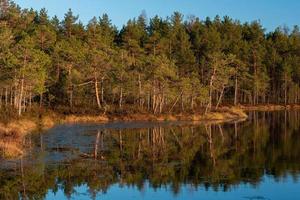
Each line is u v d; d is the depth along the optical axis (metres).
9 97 71.25
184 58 102.94
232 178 25.59
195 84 79.62
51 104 73.25
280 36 139.38
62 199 20.81
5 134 38.06
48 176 25.38
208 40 114.75
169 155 34.34
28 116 56.56
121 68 75.56
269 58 124.12
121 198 21.06
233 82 106.38
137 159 32.06
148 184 24.05
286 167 29.11
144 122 64.81
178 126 59.69
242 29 136.50
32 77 57.66
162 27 123.50
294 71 126.62
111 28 126.06
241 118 77.50
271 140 44.62
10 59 55.72
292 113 93.75
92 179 25.06
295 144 41.28
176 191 22.41
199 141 43.66
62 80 75.81
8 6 92.62
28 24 95.88
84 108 71.38
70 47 76.94
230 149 38.03
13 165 27.89
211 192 22.20
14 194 21.47
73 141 40.66
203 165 29.97
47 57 64.12
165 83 74.06
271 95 130.75
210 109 82.75
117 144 39.81
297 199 20.86
